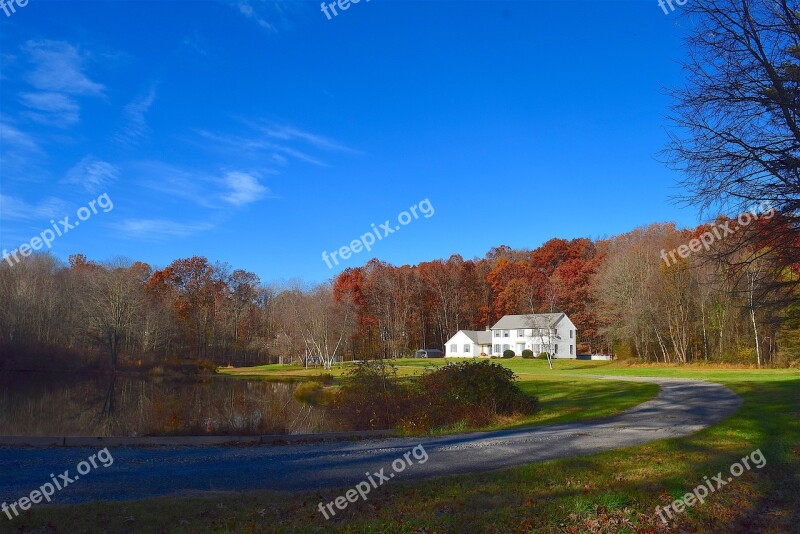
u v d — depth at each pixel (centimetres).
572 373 4803
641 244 5675
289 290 7388
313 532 638
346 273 7944
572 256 8600
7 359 4622
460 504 758
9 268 4828
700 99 1133
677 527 692
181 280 8194
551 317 7194
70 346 5225
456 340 8562
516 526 672
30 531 632
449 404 1783
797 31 1038
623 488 827
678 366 5322
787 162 1063
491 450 1198
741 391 2525
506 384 1900
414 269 9294
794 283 1209
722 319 5084
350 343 7044
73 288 5375
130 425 1962
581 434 1412
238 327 8319
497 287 9056
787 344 4694
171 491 839
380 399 1806
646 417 1745
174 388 4097
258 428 1584
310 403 2889
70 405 2848
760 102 1073
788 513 755
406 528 659
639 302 5466
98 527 646
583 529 673
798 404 1841
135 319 5612
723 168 1138
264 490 845
